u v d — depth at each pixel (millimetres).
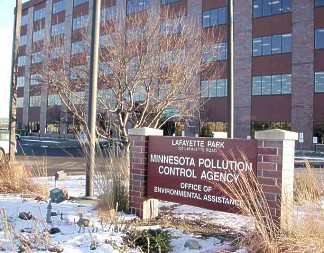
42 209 7586
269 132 5727
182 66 12328
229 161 6258
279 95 36531
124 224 6617
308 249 4988
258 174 5844
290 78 35938
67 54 15281
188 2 41250
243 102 38656
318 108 34312
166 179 7113
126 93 13750
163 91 12359
